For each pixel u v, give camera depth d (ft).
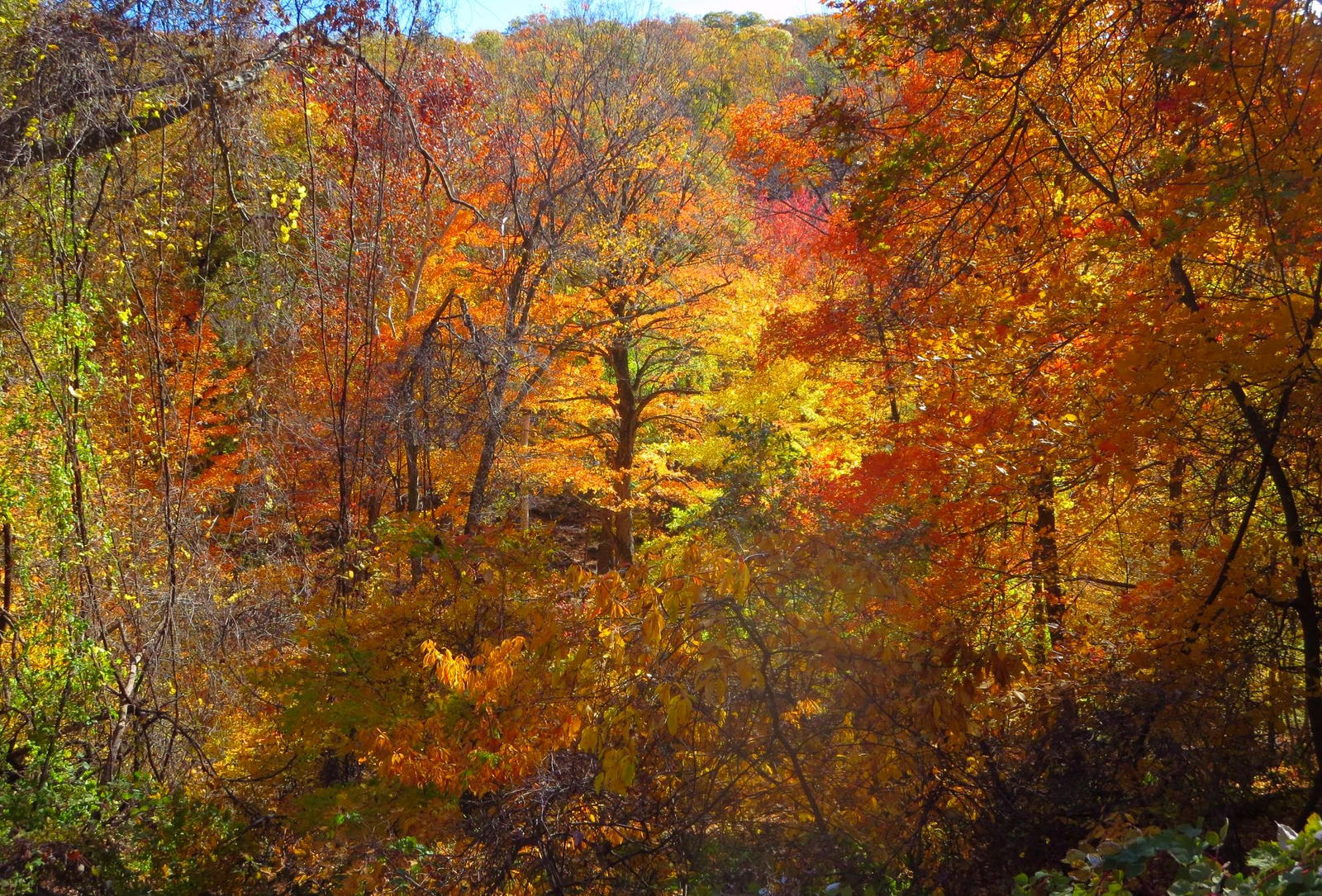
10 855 21.71
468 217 49.98
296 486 49.60
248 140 31.19
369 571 33.55
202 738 30.07
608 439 61.93
